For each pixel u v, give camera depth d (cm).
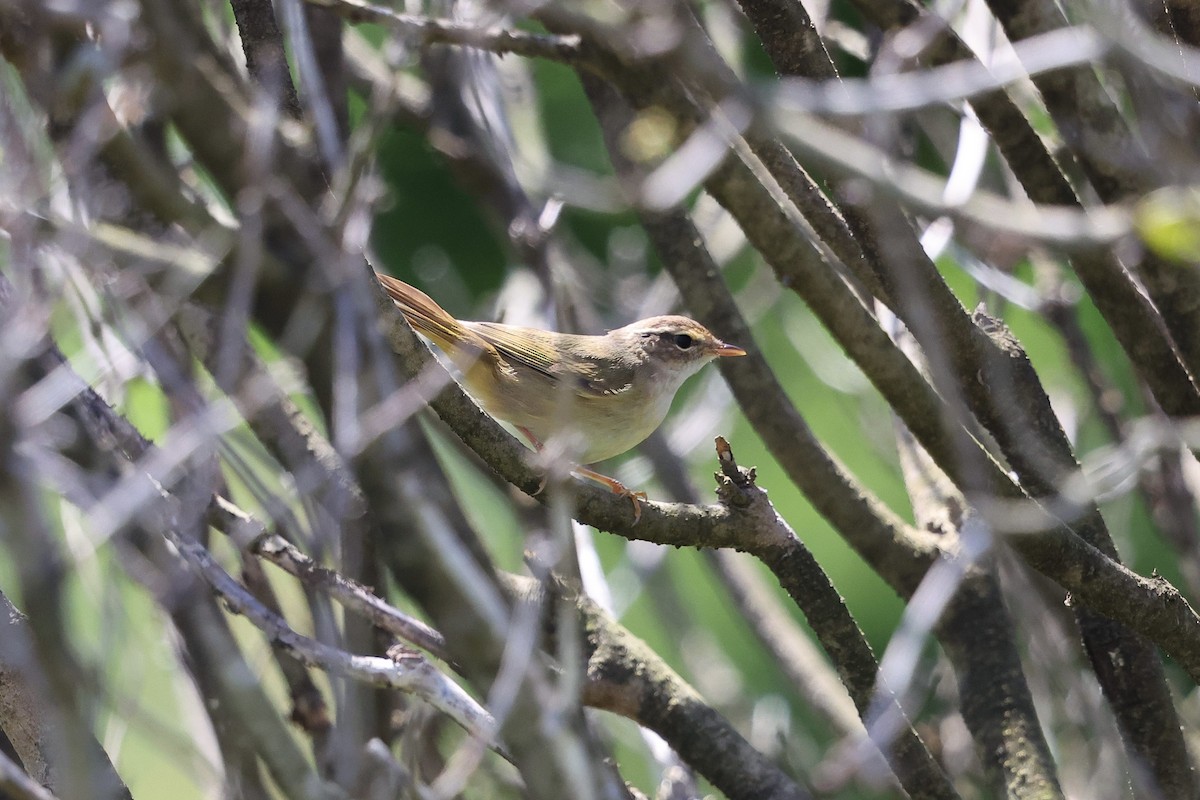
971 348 809
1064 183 830
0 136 586
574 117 1611
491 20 775
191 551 663
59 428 634
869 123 613
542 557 677
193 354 803
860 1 816
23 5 552
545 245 1139
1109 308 823
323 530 728
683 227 1037
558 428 664
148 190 659
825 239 809
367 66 1225
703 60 573
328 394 673
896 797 880
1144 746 848
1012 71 613
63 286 689
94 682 523
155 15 637
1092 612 855
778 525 756
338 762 635
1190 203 574
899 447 1036
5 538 477
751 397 952
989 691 871
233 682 580
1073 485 790
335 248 638
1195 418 833
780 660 1086
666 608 1134
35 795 482
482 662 610
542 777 584
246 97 746
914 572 927
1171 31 751
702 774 848
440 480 711
